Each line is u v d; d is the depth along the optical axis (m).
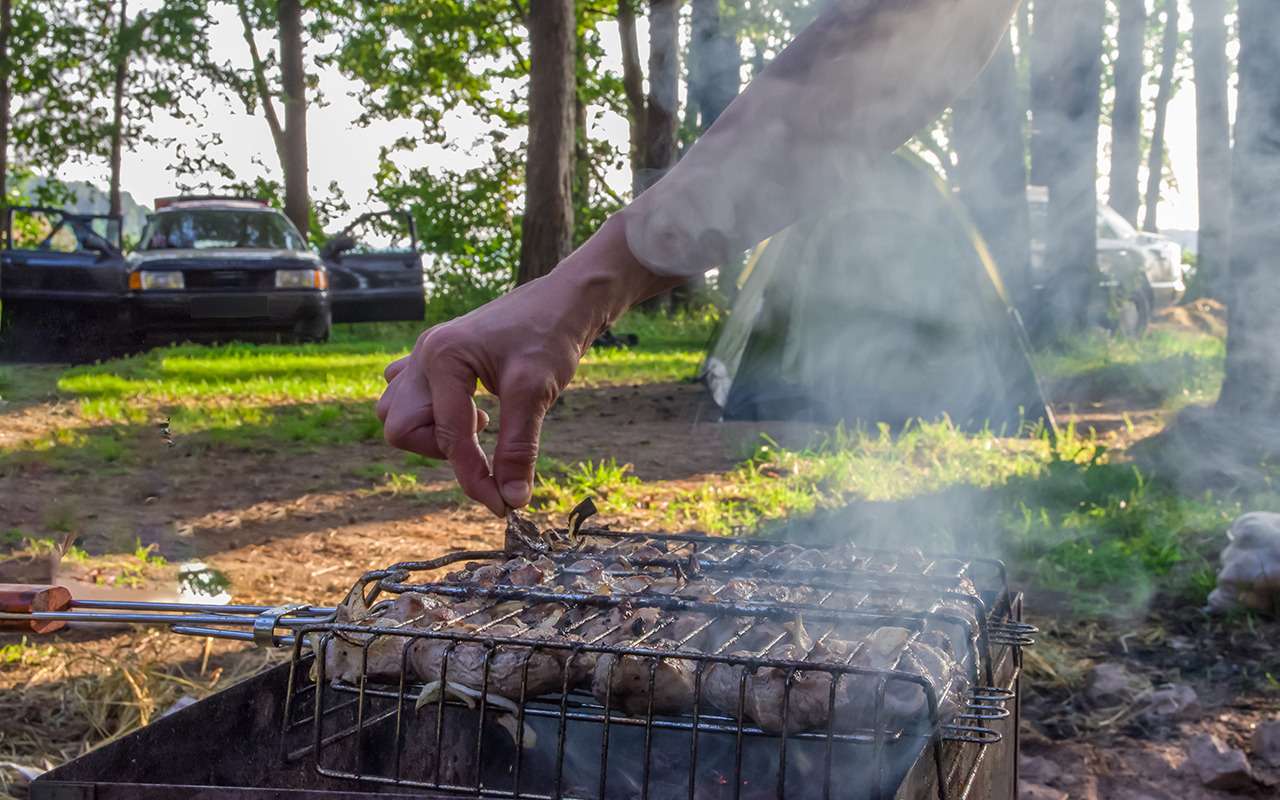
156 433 7.46
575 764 1.81
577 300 1.27
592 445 7.19
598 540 2.07
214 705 1.54
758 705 1.31
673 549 1.95
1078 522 4.90
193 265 12.55
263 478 6.20
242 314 12.76
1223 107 16.30
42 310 12.30
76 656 3.36
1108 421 8.19
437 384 1.26
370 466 6.46
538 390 1.26
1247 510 5.02
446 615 1.45
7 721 2.93
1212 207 16.94
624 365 11.88
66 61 24.12
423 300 14.70
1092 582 4.22
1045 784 2.73
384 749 1.80
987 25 1.35
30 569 4.26
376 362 11.91
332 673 1.42
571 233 12.75
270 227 14.02
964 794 1.53
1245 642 3.56
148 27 23.28
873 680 1.29
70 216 12.79
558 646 1.29
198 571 4.31
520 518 1.82
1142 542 4.54
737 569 1.77
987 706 1.45
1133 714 3.09
